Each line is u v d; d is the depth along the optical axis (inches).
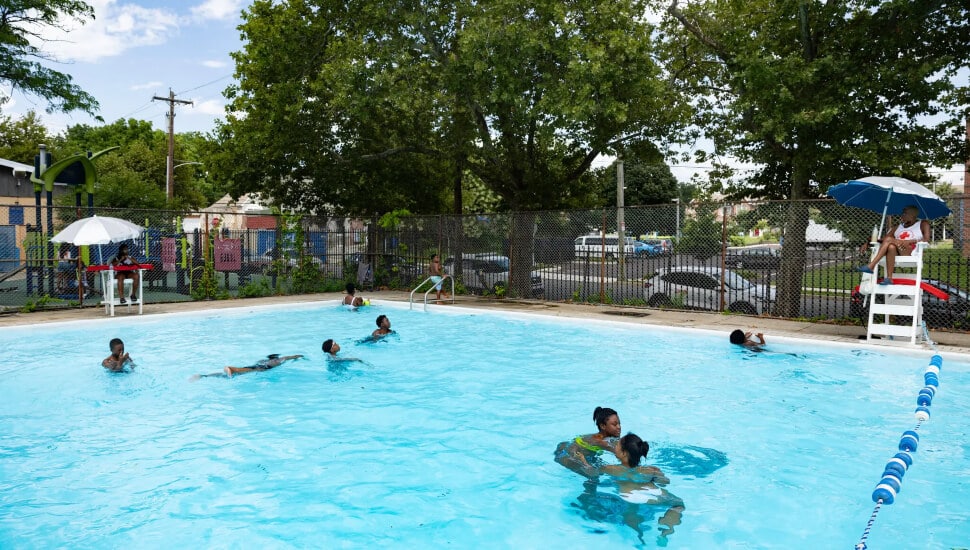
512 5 655.1
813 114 531.2
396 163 889.5
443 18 714.2
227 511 193.9
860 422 279.0
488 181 848.3
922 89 525.3
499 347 458.9
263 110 775.7
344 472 225.9
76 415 296.0
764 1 619.5
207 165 914.1
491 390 340.5
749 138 609.9
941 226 484.4
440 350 449.1
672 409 301.0
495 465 232.1
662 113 709.3
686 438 259.9
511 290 733.9
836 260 522.9
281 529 181.5
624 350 442.9
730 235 592.4
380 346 462.9
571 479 218.1
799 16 583.8
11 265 809.5
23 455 243.6
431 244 812.0
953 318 472.7
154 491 209.2
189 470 228.1
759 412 294.7
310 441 260.4
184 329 534.0
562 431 271.4
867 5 558.6
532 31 659.4
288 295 765.3
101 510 194.7
